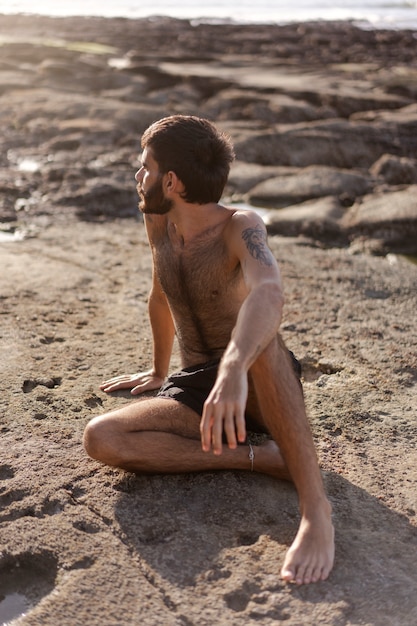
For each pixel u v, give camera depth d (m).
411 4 52.16
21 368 4.02
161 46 24.11
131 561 2.69
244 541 2.81
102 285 5.34
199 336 3.10
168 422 2.98
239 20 40.50
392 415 3.70
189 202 2.86
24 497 3.01
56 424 3.52
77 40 24.98
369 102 12.98
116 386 3.80
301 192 8.58
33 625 2.42
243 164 9.64
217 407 2.42
